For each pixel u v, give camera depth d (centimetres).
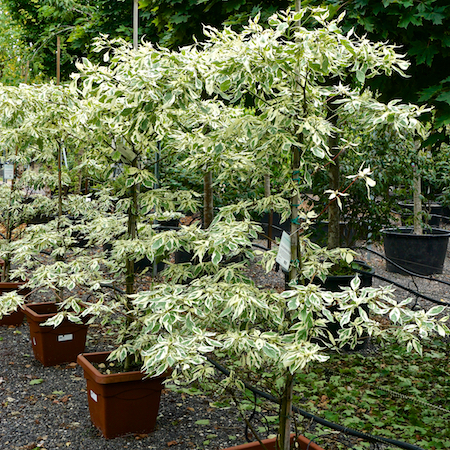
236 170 229
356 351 448
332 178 481
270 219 569
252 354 184
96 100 246
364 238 648
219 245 190
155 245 217
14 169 493
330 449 284
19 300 327
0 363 397
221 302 199
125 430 290
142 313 300
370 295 175
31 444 278
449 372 408
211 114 238
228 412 326
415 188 754
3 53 1138
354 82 382
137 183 302
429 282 725
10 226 520
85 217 409
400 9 347
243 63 173
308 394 354
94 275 320
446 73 380
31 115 332
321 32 178
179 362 170
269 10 426
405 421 322
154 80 201
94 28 782
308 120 189
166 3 509
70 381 370
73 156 429
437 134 365
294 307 171
